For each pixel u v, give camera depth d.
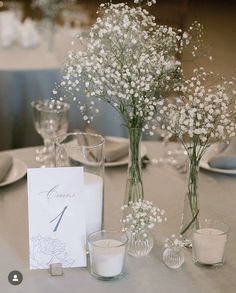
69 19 4.45
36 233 1.21
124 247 1.17
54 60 2.97
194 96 1.20
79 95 2.22
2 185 1.62
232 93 1.23
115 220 1.45
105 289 1.14
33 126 2.79
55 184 1.21
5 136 2.76
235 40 5.85
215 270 1.22
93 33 1.26
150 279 1.17
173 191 1.66
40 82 2.74
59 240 1.21
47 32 3.65
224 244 1.22
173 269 1.21
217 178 1.78
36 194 1.20
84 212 1.23
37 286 1.15
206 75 1.28
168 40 1.28
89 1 6.38
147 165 1.87
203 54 1.45
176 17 6.07
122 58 1.23
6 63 2.87
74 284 1.16
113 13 1.25
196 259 1.23
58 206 1.21
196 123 1.20
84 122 2.60
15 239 1.35
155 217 1.28
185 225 1.31
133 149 1.31
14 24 3.50
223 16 6.64
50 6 3.75
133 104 1.25
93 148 1.27
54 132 1.88
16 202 1.55
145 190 1.66
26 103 2.76
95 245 1.16
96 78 1.23
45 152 1.92
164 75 1.25
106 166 1.83
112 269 1.16
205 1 6.97
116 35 1.22
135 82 1.21
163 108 1.24
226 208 1.56
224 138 1.23
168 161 1.91
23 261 1.25
